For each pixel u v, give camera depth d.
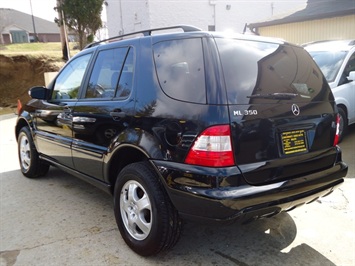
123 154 2.96
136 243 2.74
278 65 2.70
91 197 4.07
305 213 3.46
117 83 3.03
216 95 2.25
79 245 2.95
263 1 20.00
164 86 2.56
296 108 2.59
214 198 2.16
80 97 3.54
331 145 2.94
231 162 2.23
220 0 18.48
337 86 5.78
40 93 4.16
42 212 3.65
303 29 11.68
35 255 2.81
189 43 2.53
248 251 2.81
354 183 4.14
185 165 2.31
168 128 2.42
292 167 2.53
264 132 2.37
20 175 5.02
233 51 2.47
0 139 7.75
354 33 10.25
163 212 2.50
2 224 3.38
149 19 16.77
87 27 12.91
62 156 3.86
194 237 3.05
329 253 2.76
